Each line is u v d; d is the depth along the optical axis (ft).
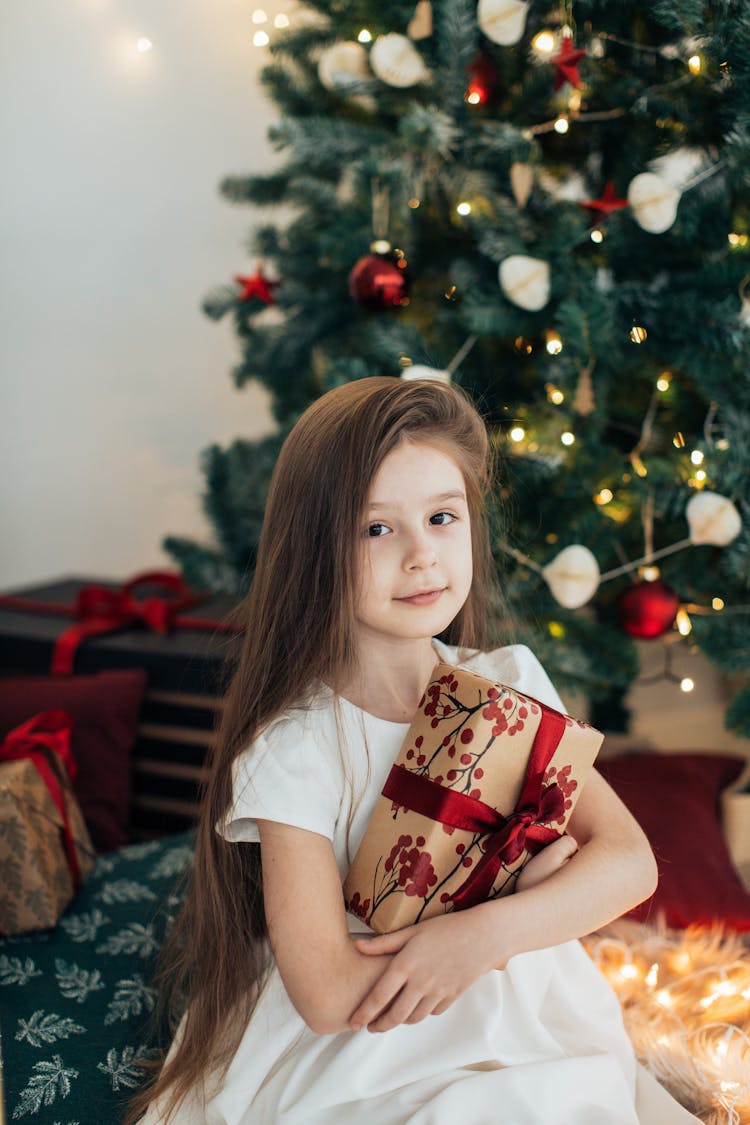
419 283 4.84
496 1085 2.45
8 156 6.81
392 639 2.72
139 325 6.99
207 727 5.19
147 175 6.79
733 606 4.66
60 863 3.95
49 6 6.59
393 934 2.34
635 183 3.84
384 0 4.53
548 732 2.47
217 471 5.49
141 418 7.11
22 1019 3.28
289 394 5.39
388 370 4.62
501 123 4.42
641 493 4.39
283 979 2.39
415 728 2.51
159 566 7.27
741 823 4.92
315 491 2.62
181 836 4.53
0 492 7.25
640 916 4.07
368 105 5.05
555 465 4.30
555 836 2.55
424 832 2.37
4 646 5.49
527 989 2.68
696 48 3.87
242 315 5.55
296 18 6.27
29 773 3.98
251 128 6.67
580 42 4.24
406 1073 2.49
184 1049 2.82
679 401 4.65
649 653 6.13
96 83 6.69
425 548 2.51
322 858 2.50
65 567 7.35
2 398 7.14
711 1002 3.49
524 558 4.38
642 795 4.69
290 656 2.70
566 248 4.15
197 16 6.56
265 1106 2.55
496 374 4.73
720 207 4.21
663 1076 3.13
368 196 4.62
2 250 6.93
